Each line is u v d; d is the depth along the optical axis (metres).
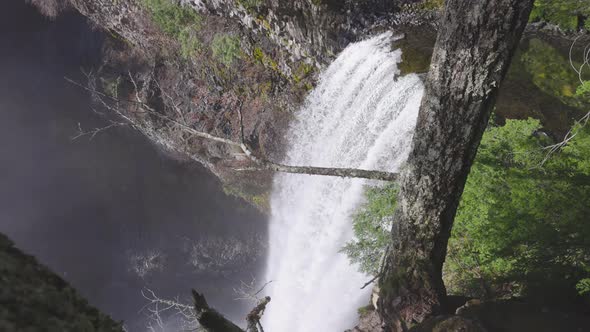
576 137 7.36
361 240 8.88
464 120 5.48
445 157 5.74
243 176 20.06
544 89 11.31
